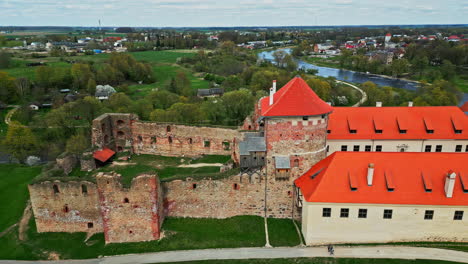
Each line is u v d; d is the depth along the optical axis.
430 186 46.06
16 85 143.38
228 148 70.31
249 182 53.72
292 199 54.25
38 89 149.88
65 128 100.31
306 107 50.19
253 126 67.56
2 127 115.81
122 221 50.00
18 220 58.19
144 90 166.12
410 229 47.16
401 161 48.59
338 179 47.84
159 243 50.09
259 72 162.25
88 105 100.69
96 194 51.47
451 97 121.75
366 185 47.06
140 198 48.84
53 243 51.94
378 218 46.91
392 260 45.06
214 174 53.88
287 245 49.28
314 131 51.53
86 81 165.88
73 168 67.56
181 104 106.69
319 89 139.38
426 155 49.00
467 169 47.34
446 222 46.47
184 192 53.84
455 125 67.81
